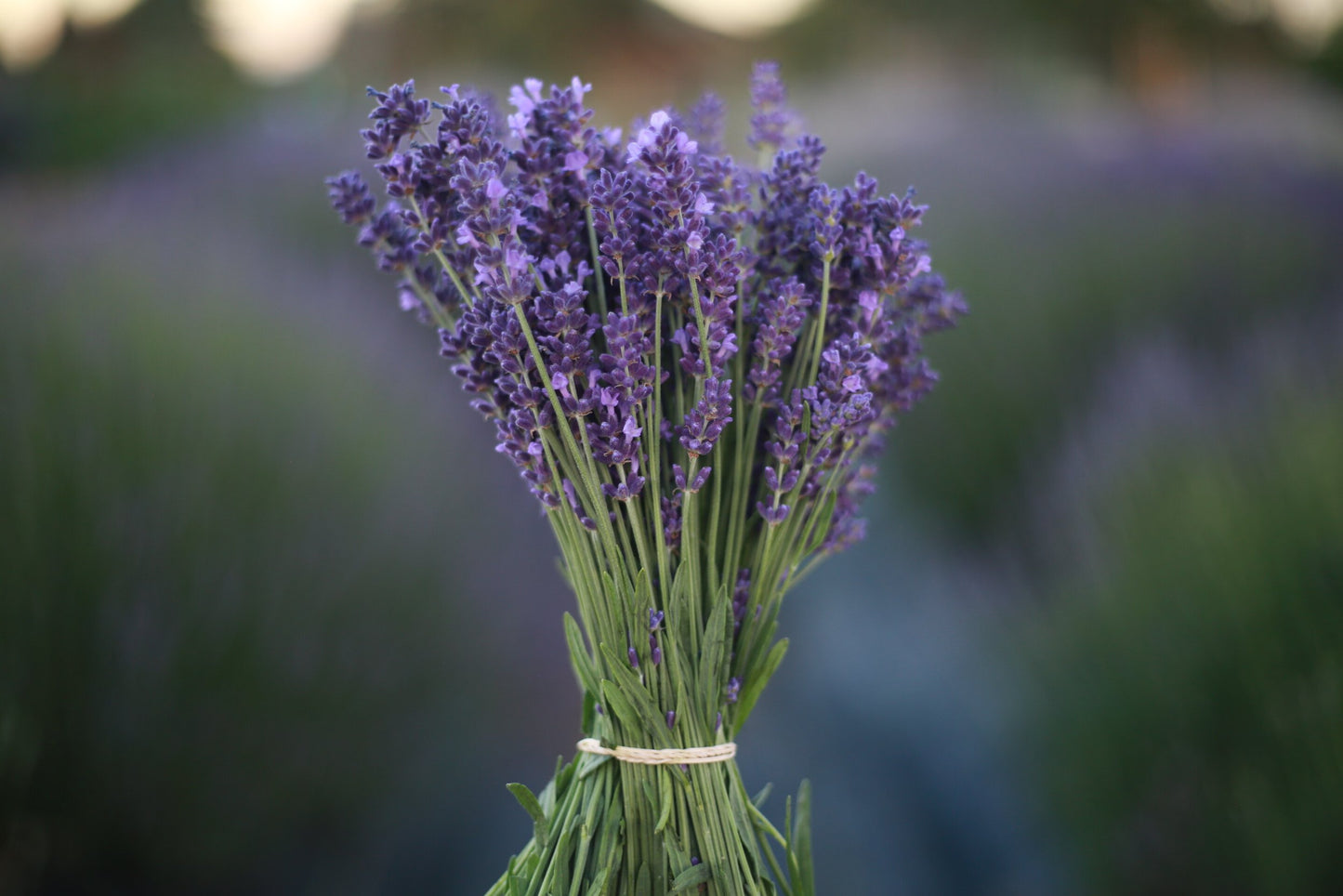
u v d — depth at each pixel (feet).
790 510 2.45
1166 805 5.06
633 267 2.37
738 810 2.48
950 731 7.14
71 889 4.80
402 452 6.75
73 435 5.10
